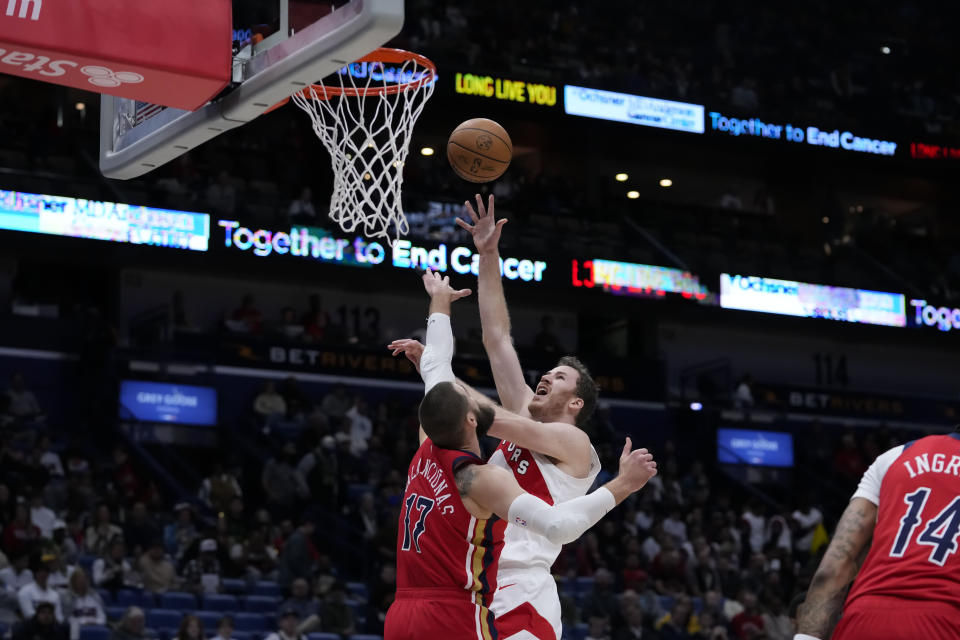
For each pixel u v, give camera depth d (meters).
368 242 24.56
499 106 26.11
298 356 24.34
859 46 34.31
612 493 4.93
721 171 31.95
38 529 15.82
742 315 28.08
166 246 22.80
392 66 8.25
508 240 25.75
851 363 32.19
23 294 24.45
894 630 4.12
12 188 21.66
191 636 13.87
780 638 18.02
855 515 4.47
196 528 18.05
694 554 20.45
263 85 6.40
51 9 5.98
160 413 22.00
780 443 27.23
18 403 20.70
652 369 27.42
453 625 5.01
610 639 17.00
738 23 33.38
